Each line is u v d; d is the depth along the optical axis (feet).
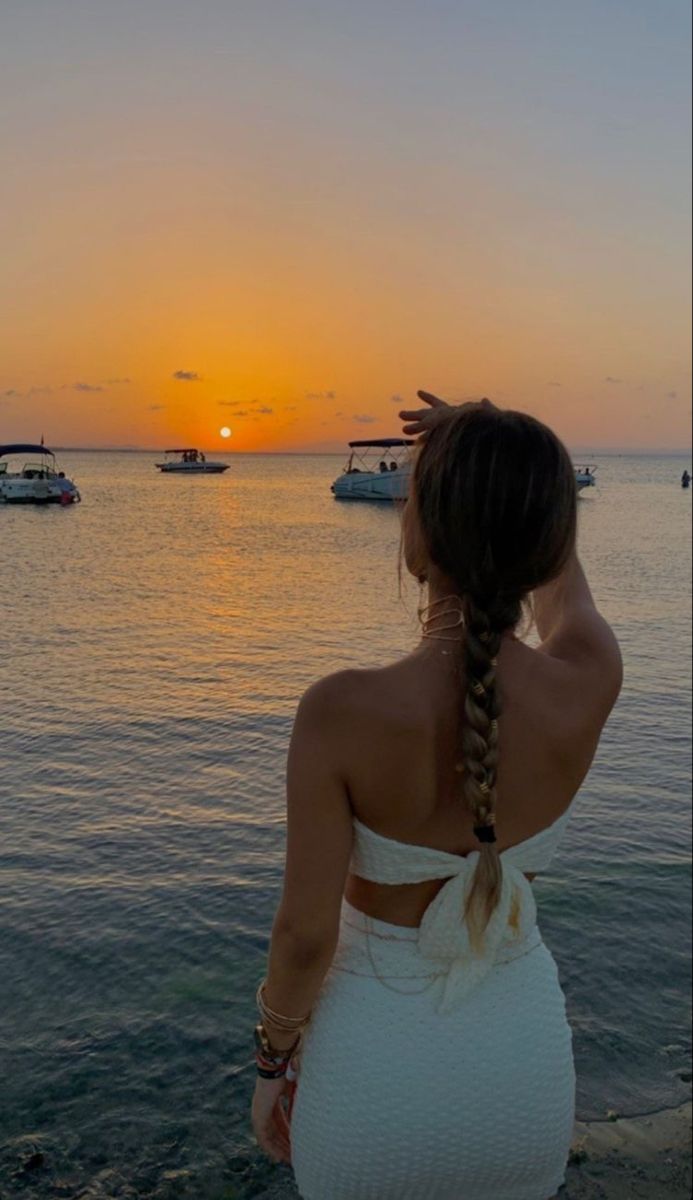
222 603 45.68
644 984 16.19
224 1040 12.78
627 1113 12.93
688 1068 14.01
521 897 5.20
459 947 5.02
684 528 137.69
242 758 21.42
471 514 4.86
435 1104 5.03
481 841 4.91
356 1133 5.03
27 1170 10.30
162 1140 11.01
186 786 19.07
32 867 15.23
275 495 191.01
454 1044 5.07
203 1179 10.57
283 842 18.08
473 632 4.89
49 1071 11.82
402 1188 5.08
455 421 5.13
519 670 5.18
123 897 15.23
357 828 4.98
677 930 17.94
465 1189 5.17
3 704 16.65
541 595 6.31
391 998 5.09
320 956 5.02
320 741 4.77
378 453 157.89
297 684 30.14
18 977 13.19
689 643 49.96
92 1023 12.70
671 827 22.70
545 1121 5.26
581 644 5.63
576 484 5.21
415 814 4.91
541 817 5.28
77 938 14.10
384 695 4.81
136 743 20.17
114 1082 11.84
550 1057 5.32
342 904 5.52
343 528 116.98
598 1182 11.35
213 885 16.12
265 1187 10.55
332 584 62.13
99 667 24.58
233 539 81.41
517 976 5.33
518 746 5.10
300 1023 5.30
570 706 5.28
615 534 126.11
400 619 47.65
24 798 16.31
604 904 18.81
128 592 35.91
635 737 30.63
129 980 13.64
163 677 26.66
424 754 4.84
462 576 4.93
